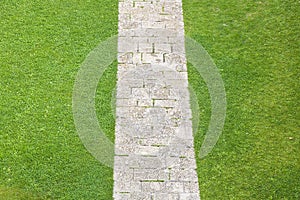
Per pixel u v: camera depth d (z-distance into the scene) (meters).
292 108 9.63
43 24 10.98
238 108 9.59
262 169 8.62
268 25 11.34
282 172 8.59
